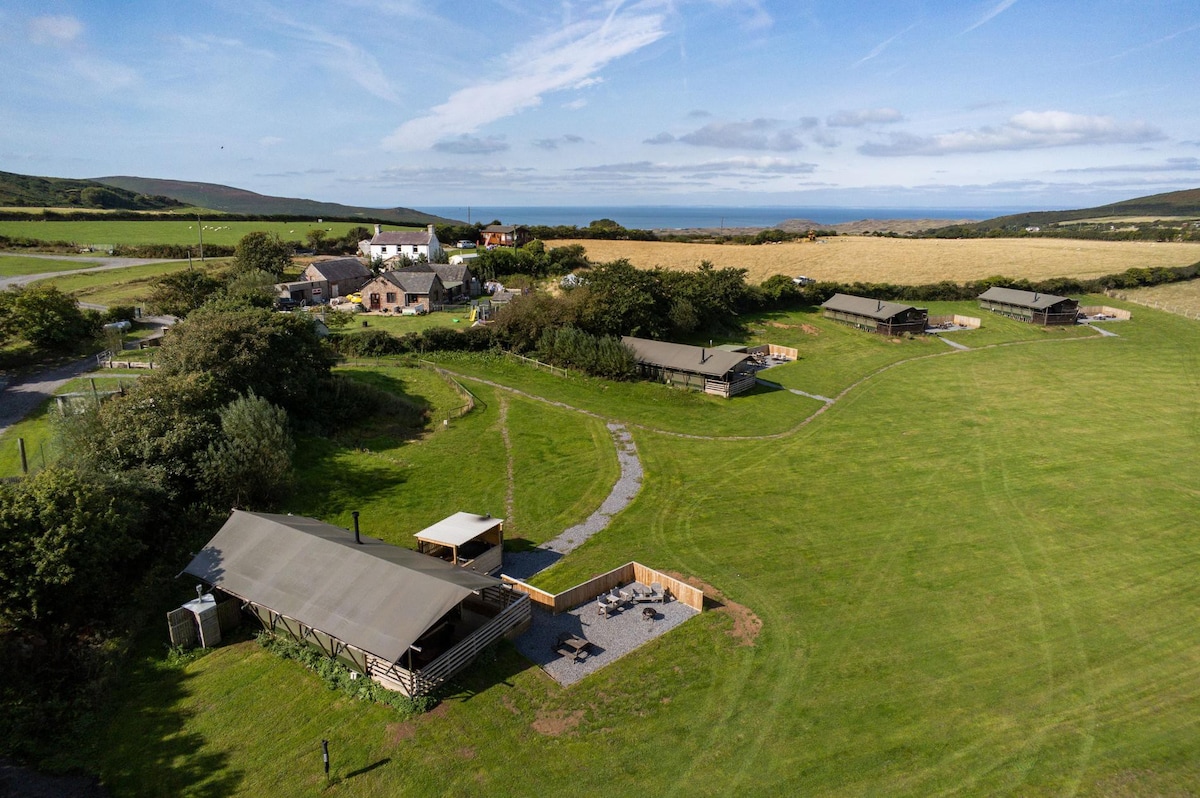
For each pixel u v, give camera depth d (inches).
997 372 2623.0
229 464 1254.9
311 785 710.5
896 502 1491.1
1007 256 4744.1
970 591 1137.4
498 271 4197.8
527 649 951.0
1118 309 3543.3
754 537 1325.0
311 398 1844.2
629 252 5132.9
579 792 709.9
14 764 727.1
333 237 5231.3
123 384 1721.2
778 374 2603.3
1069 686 898.7
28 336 2078.0
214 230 5339.6
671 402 2231.8
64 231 4913.9
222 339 1643.7
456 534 1142.3
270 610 916.6
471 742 770.8
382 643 818.8
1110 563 1232.2
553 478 1595.7
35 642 890.7
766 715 829.2
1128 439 1889.8
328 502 1403.8
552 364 2527.1
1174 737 803.4
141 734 783.1
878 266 4515.3
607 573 1117.1
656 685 879.7
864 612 1069.8
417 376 2297.0
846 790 720.3
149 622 980.6
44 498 903.1
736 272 3437.5
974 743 791.7
